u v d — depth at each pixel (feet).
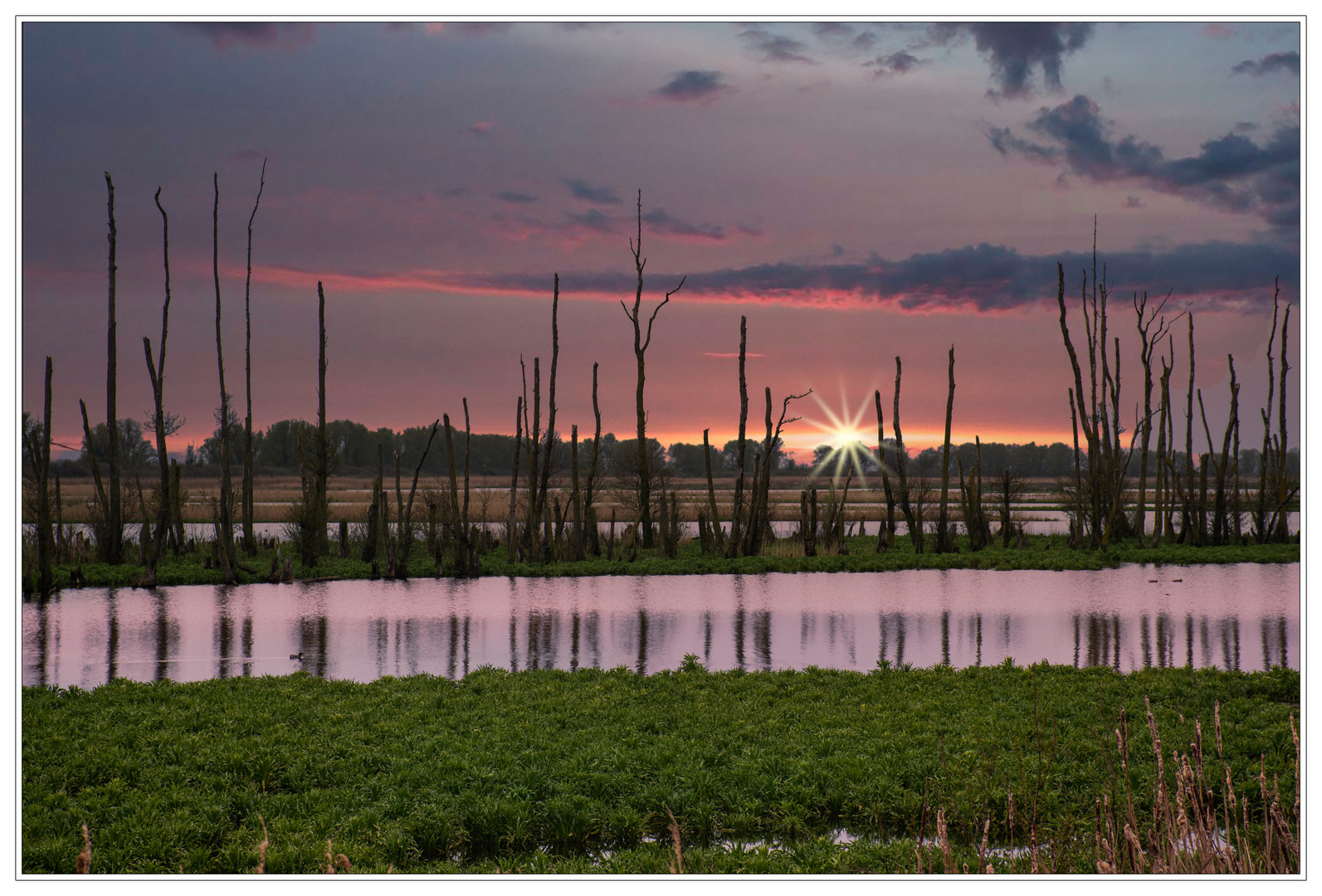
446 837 32.89
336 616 83.92
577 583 110.01
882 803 34.47
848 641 69.36
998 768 36.60
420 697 50.62
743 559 131.23
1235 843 28.60
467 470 132.46
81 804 34.47
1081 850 27.73
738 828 34.24
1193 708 46.47
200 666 61.36
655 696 50.93
